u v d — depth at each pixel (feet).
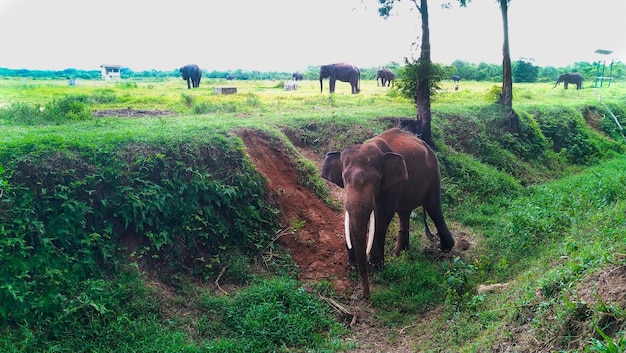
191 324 25.66
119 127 40.45
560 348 16.94
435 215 35.45
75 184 27.22
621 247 20.45
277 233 34.40
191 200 31.55
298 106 67.21
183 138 34.14
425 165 33.71
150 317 25.11
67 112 51.44
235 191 33.94
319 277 31.76
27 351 21.70
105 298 24.77
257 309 26.07
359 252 27.30
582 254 21.70
